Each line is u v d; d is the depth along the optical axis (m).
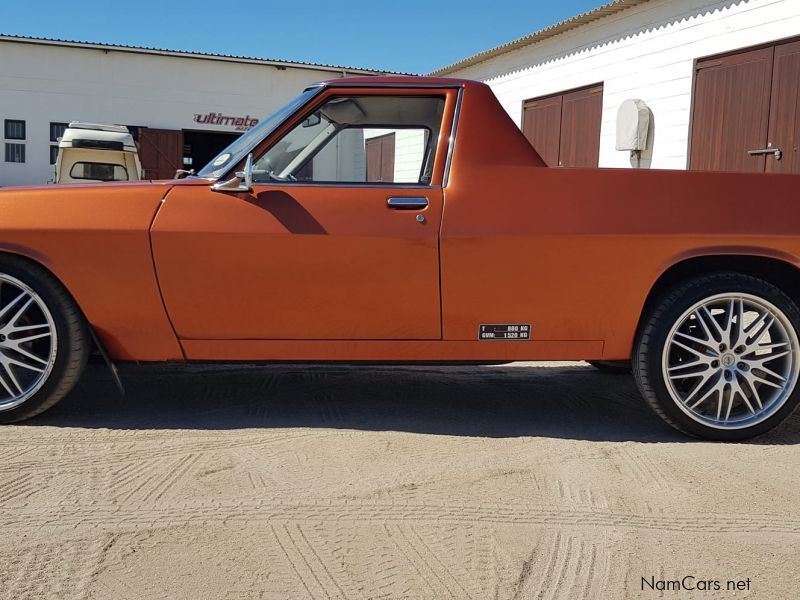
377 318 3.45
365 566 2.28
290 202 3.42
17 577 2.17
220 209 3.40
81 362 3.43
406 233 3.37
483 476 3.01
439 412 3.94
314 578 2.21
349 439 3.43
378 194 3.46
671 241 3.41
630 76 10.77
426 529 2.53
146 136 19.20
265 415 3.78
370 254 3.38
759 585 2.24
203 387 4.30
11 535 2.41
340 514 2.62
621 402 4.25
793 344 3.49
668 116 10.09
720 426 3.50
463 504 2.73
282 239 3.36
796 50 8.21
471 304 3.44
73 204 3.40
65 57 18.58
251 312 3.42
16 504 2.64
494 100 3.61
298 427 3.59
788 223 3.47
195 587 2.15
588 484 2.96
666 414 3.51
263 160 3.57
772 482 3.02
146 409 3.82
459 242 3.38
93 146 10.82
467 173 3.49
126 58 19.02
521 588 2.18
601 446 3.43
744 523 2.64
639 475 3.07
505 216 3.41
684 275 3.63
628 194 3.48
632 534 2.53
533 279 3.42
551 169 3.52
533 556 2.37
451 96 3.59
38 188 3.49
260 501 2.71
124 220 3.37
